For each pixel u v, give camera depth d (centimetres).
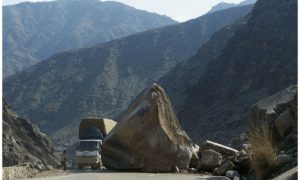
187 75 13388
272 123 1714
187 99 10606
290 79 8731
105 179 1731
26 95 19688
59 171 2211
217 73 10481
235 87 9856
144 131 2039
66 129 16238
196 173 1928
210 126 8981
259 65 9750
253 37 10475
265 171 1359
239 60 10300
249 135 1605
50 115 18012
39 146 8925
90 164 2405
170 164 2009
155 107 2058
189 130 9606
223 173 1744
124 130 2053
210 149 2081
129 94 17938
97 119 3019
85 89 18738
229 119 8750
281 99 1858
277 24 10281
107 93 18150
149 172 2006
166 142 2033
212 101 10106
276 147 1573
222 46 13550
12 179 1788
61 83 19888
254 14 11225
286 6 10525
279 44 9756
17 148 7700
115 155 2114
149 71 19400
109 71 19612
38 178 1839
